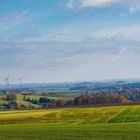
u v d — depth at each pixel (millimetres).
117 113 74938
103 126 56062
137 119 67250
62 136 46719
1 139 46281
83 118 72688
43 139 45156
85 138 44406
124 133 46719
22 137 47312
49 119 74625
